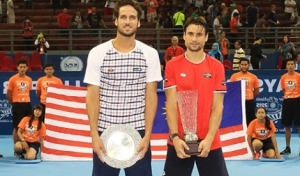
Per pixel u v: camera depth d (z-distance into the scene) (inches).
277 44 821.9
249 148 434.3
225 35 818.2
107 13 979.3
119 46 189.5
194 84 205.9
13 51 845.2
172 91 206.5
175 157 207.9
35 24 957.8
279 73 576.1
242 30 898.1
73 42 891.4
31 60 748.0
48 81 477.4
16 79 459.5
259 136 430.0
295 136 580.4
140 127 191.0
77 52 852.6
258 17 912.9
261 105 580.4
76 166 403.2
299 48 874.1
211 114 205.5
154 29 816.9
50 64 477.1
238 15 877.8
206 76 205.8
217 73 207.2
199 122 205.8
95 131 189.2
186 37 205.2
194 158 209.2
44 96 476.1
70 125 438.0
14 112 460.1
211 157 207.8
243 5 1036.5
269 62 792.9
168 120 205.6
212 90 206.5
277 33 832.9
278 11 1022.4
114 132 187.2
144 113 192.1
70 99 440.8
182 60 207.8
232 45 855.7
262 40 844.6
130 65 188.5
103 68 188.7
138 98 190.4
